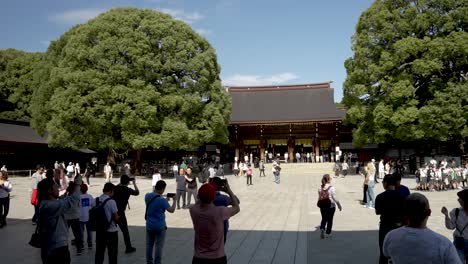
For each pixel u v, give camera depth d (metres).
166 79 42.09
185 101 41.66
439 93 34.84
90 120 39.22
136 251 10.86
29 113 57.12
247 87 69.25
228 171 54.03
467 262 6.72
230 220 16.16
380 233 8.02
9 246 11.62
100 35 40.75
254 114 64.31
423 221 3.97
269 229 14.10
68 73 40.16
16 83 58.25
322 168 50.84
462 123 33.84
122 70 39.81
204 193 5.70
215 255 5.60
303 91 67.50
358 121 42.41
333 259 9.85
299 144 64.25
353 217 16.55
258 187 32.78
